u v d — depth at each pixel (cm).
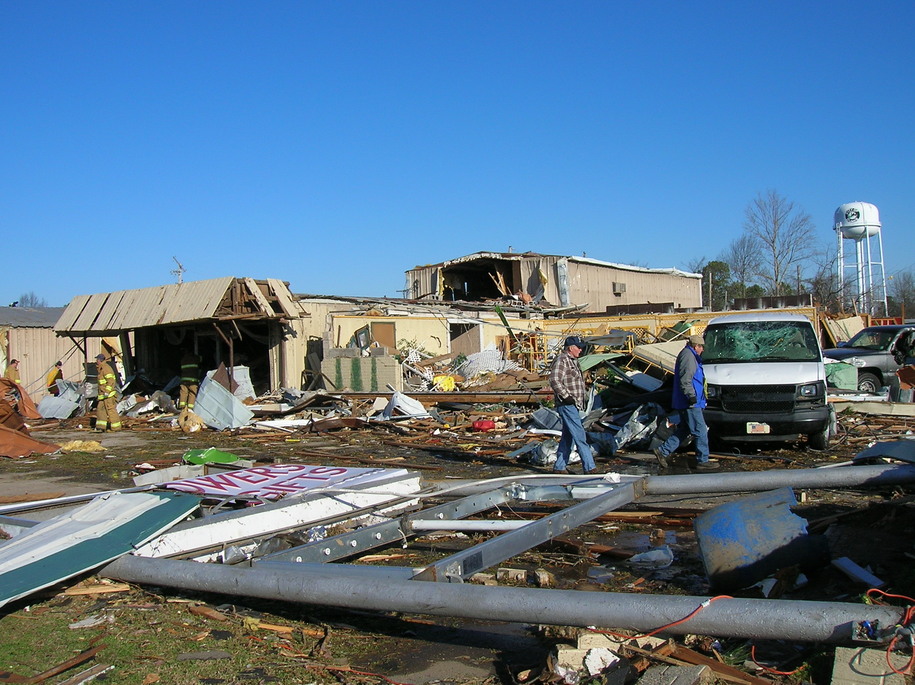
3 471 1205
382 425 1612
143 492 658
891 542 613
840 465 773
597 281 4038
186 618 491
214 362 2561
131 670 410
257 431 1666
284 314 2127
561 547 662
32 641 449
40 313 3238
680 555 629
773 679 373
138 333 2495
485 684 401
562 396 986
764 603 380
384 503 729
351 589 442
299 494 689
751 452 1173
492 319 2955
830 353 1952
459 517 679
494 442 1320
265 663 423
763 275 5291
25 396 2119
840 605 371
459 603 416
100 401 1817
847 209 4719
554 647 430
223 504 705
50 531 567
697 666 368
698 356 1057
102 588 534
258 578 474
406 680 406
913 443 723
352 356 2219
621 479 737
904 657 332
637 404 1324
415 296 4084
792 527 514
